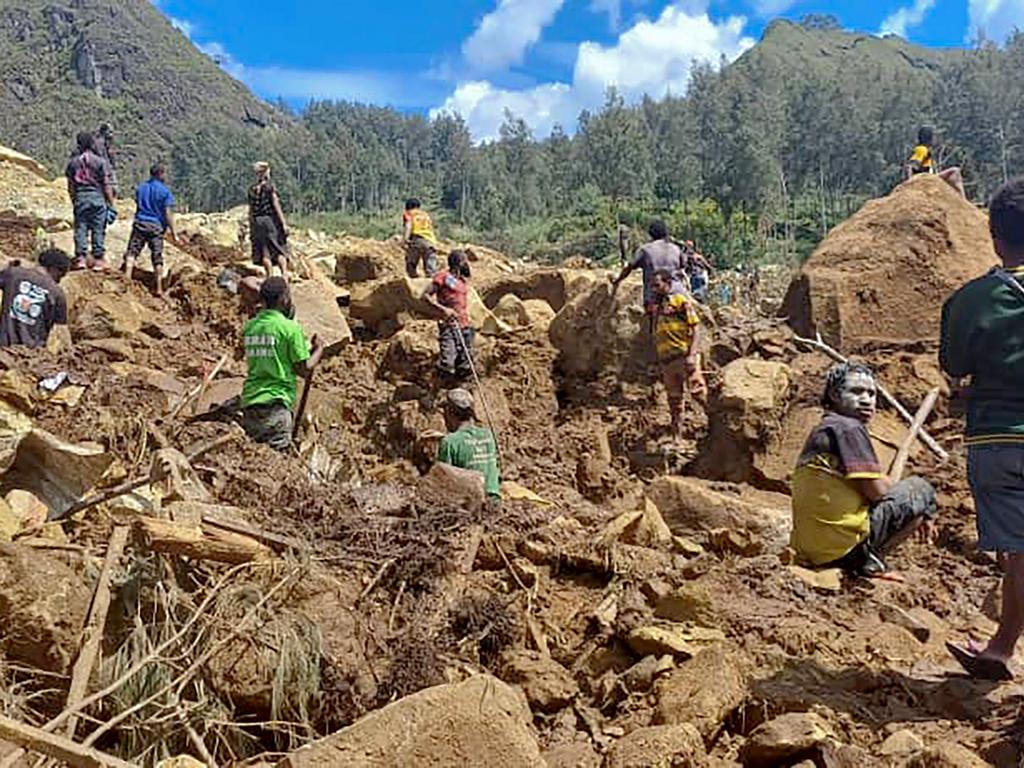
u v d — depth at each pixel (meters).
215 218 19.12
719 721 3.62
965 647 4.21
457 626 4.43
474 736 3.01
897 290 9.38
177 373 9.12
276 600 3.91
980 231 9.77
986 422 3.57
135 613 3.72
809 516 5.06
